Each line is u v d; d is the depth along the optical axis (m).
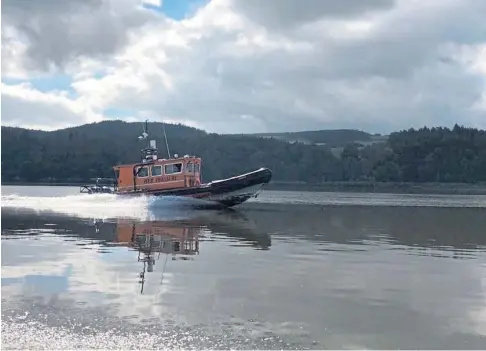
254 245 13.38
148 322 6.32
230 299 7.47
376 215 27.44
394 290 8.30
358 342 5.84
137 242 13.44
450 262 11.18
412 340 5.93
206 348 5.55
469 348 5.73
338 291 8.14
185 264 10.20
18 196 41.75
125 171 30.84
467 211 32.91
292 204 38.56
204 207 29.19
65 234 15.16
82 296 7.46
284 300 7.49
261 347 5.61
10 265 9.84
